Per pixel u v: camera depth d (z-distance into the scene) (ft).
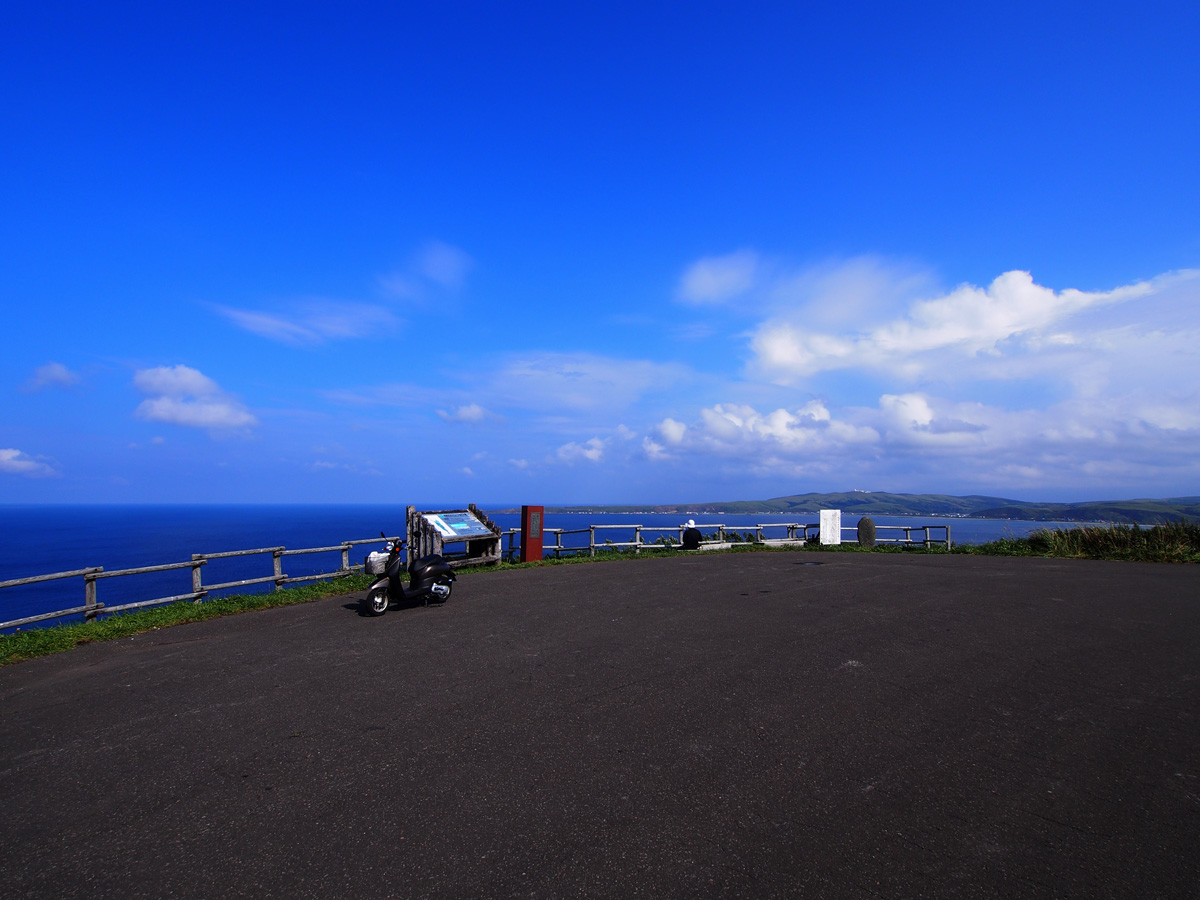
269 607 35.63
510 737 16.17
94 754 15.58
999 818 12.23
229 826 12.15
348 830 11.93
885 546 77.20
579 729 16.65
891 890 10.04
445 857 11.00
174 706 18.88
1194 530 60.95
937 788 13.43
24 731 17.24
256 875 10.58
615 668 22.03
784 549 74.13
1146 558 57.67
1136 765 14.49
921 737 16.03
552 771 14.26
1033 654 23.45
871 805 12.71
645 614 31.37
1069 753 15.11
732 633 27.04
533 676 21.22
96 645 27.20
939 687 19.77
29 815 12.72
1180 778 13.87
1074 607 32.19
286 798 13.19
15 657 25.09
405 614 32.45
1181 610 31.40
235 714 18.08
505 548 64.44
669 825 11.98
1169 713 17.62
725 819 12.19
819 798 13.00
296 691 19.99
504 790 13.41
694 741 15.83
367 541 48.03
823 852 11.10
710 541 73.05
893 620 29.27
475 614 32.07
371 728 16.88
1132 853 11.05
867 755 15.02
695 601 34.91
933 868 10.62
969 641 25.35
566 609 33.04
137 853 11.30
